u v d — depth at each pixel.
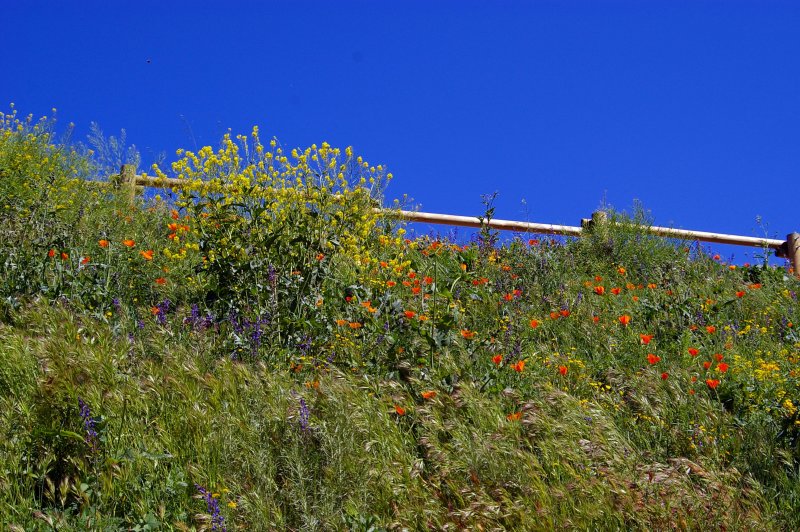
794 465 4.19
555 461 4.16
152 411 4.30
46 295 5.74
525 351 5.75
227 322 5.57
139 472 3.84
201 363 4.89
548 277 8.30
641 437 4.56
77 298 5.70
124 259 6.74
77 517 3.51
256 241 6.07
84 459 3.81
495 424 4.46
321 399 4.46
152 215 8.71
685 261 9.84
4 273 5.96
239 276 5.92
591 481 3.84
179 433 4.12
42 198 7.62
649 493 3.79
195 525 3.61
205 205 6.26
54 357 4.32
